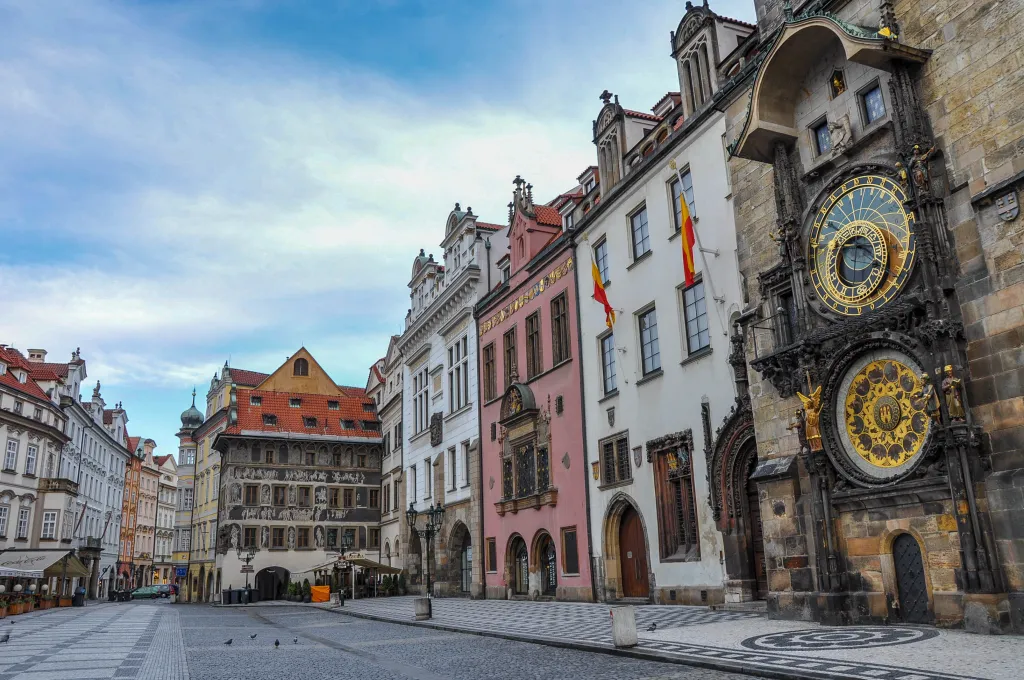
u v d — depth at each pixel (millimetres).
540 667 14133
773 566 19062
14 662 17047
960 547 14578
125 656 18453
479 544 42500
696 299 26922
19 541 66938
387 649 18938
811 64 19469
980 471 14531
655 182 29453
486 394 43875
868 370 16906
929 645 12938
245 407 70000
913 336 15867
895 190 16766
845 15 18812
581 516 32875
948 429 14789
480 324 45156
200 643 22469
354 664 16031
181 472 87875
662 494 27750
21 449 67688
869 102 18047
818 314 18312
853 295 17406
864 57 16578
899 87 16625
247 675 14508
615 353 31344
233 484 66188
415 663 15766
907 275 16234
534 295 38906
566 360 35031
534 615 26422
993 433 14484
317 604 52031
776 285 19984
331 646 20500
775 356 19141
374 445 70938
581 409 33500
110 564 102000
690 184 27531
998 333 14578
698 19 27453
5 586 61562
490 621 25312
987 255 14906
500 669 14164
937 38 16312
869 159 17594
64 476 77000
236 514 65562
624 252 31312
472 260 46562
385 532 66562
